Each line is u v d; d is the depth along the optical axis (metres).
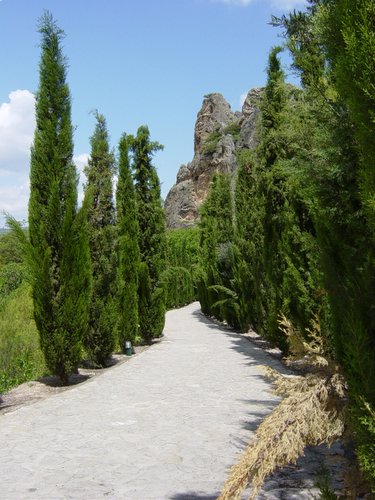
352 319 2.66
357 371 2.52
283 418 3.06
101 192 13.80
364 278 2.84
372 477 2.45
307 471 5.38
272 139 14.06
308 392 3.17
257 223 17.86
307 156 4.65
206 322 30.11
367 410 2.46
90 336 13.56
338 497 2.76
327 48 3.04
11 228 10.54
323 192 3.83
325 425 3.08
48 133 10.94
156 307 19.23
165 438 6.84
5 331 13.82
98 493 4.96
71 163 11.24
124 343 16.72
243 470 2.93
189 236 57.03
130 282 16.86
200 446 6.45
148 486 5.13
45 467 5.74
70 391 10.29
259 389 10.18
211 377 11.68
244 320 22.80
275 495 4.74
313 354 3.62
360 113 2.49
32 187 10.91
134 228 17.25
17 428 7.48
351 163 3.53
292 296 11.24
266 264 14.30
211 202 31.06
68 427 7.50
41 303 10.80
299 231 10.81
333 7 3.04
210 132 106.00
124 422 7.75
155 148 19.41
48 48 11.16
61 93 11.14
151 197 19.52
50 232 10.87
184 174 105.56
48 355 10.91
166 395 9.77
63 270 10.87
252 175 19.30
